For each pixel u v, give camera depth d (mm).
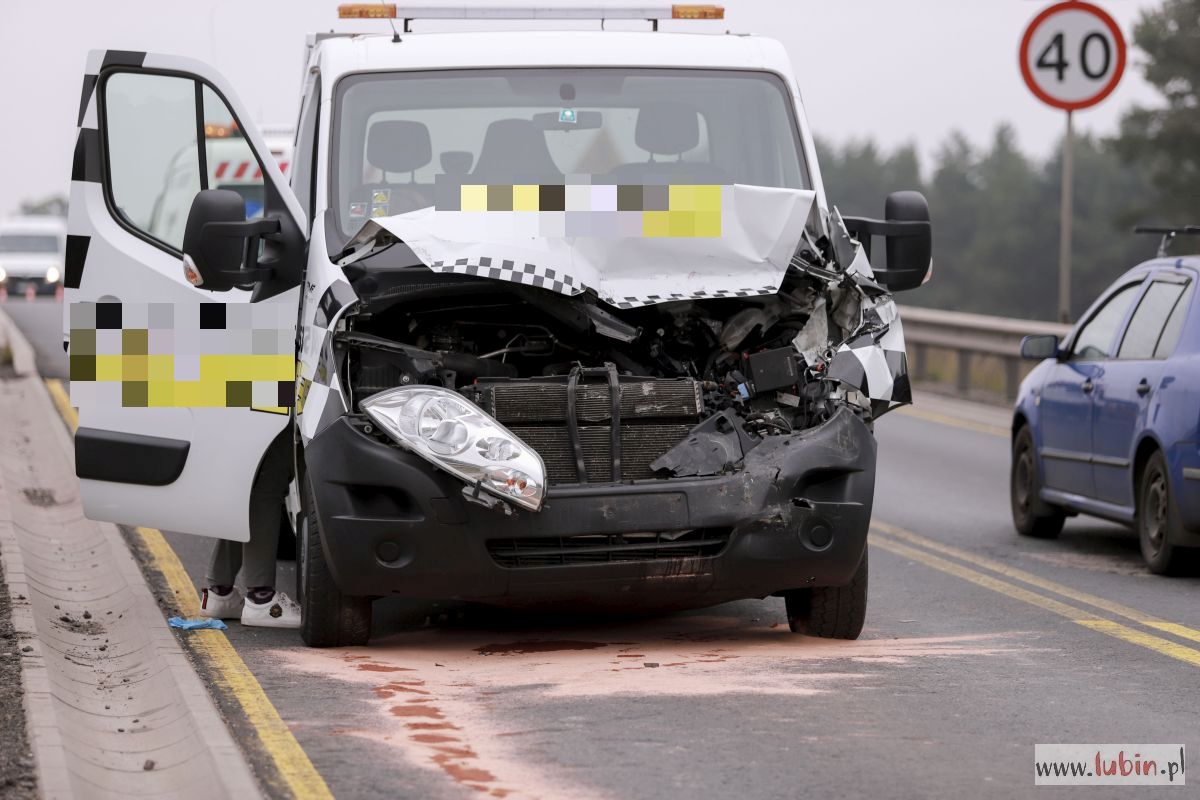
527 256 15828
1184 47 138125
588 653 16156
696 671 15258
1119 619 18250
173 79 16547
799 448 15406
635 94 18203
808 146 18234
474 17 20188
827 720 13445
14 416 34719
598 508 14984
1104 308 24234
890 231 17453
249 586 17438
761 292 16109
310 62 19984
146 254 16656
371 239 16109
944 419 41375
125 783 12469
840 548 15461
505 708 13812
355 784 11695
